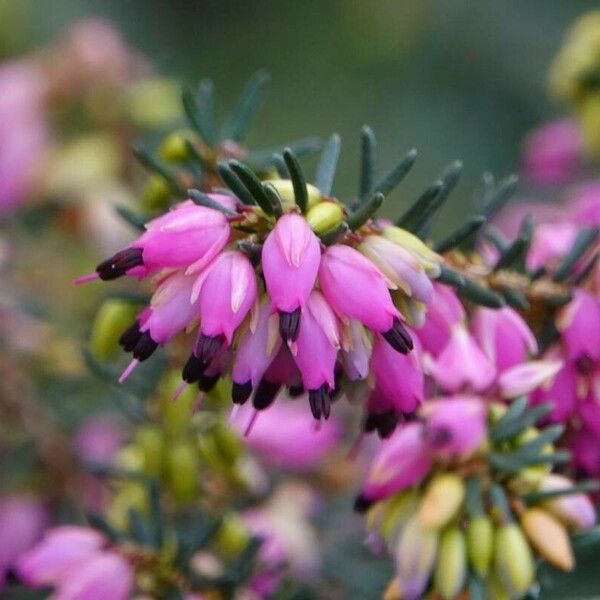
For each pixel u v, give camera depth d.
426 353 0.21
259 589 0.23
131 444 0.24
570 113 0.36
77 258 0.29
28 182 0.29
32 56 0.35
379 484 0.21
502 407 0.21
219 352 0.20
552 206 0.30
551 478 0.21
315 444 0.26
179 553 0.22
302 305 0.19
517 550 0.20
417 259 0.20
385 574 0.25
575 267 0.22
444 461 0.21
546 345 0.21
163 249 0.19
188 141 0.22
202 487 0.23
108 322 0.23
